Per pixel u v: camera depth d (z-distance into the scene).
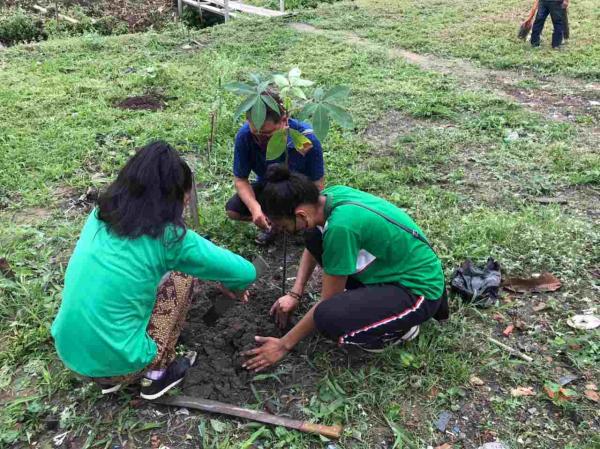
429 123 5.77
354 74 7.37
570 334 2.88
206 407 2.49
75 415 2.49
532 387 2.59
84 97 6.67
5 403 2.58
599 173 4.45
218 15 14.07
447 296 3.02
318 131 2.45
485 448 2.31
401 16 10.86
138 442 2.38
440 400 2.53
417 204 4.12
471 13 10.66
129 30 13.14
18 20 12.02
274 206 2.37
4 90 6.80
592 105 6.16
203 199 4.30
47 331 2.92
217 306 2.89
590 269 3.38
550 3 8.00
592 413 2.44
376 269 2.59
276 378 2.64
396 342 2.77
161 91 6.85
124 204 2.18
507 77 7.25
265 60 8.25
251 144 3.37
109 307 2.19
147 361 2.35
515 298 3.16
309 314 2.56
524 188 4.38
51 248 3.70
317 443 2.36
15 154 5.04
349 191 2.55
